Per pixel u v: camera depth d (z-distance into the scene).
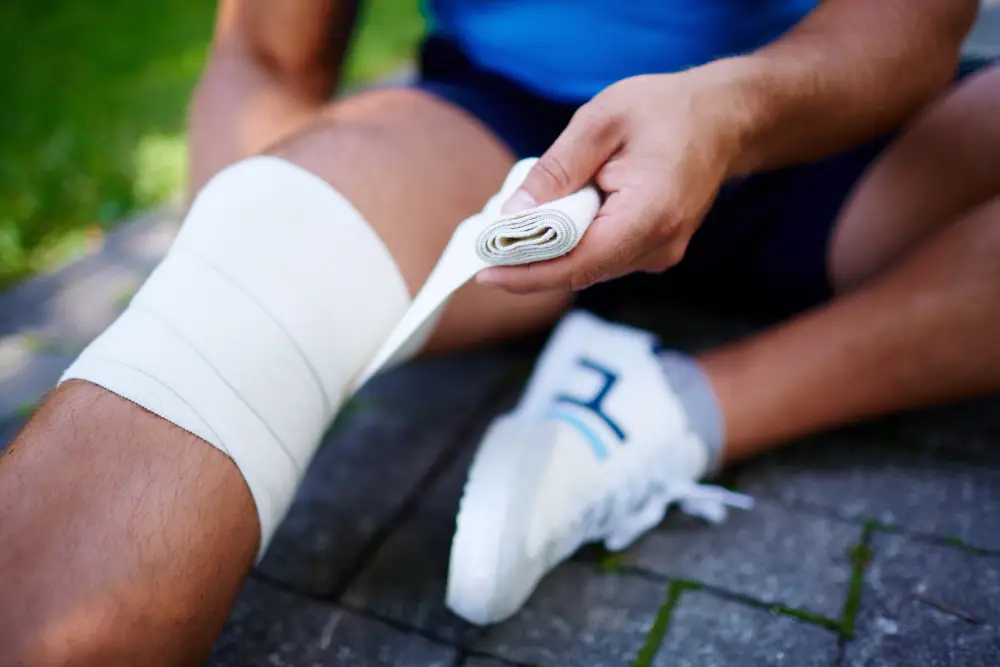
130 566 0.61
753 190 1.09
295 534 1.00
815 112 0.78
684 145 0.67
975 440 1.09
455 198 0.90
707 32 1.03
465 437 1.15
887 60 0.81
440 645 0.86
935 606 0.86
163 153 2.12
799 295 1.16
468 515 0.81
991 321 0.91
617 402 0.93
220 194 0.79
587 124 0.67
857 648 0.82
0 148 2.16
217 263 0.73
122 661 0.61
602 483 0.89
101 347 0.70
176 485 0.65
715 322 1.34
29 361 1.37
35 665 0.56
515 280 0.67
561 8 1.04
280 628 0.88
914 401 0.98
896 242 1.04
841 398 0.96
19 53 2.85
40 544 0.59
